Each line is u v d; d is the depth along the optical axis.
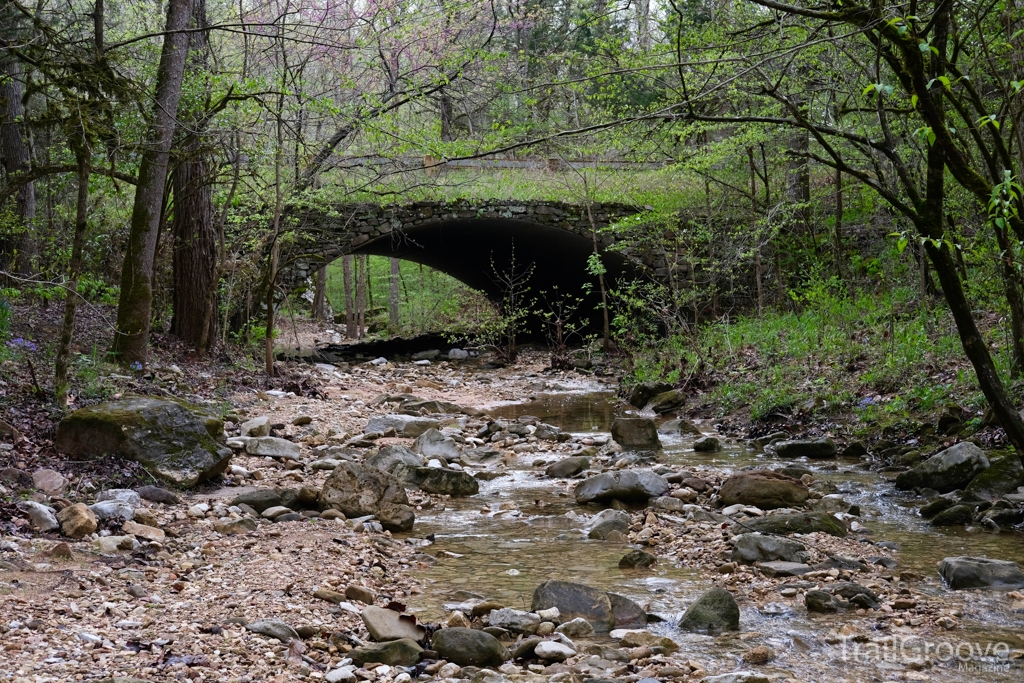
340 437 11.29
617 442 11.46
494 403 16.44
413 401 14.92
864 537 7.12
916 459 9.48
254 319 19.52
